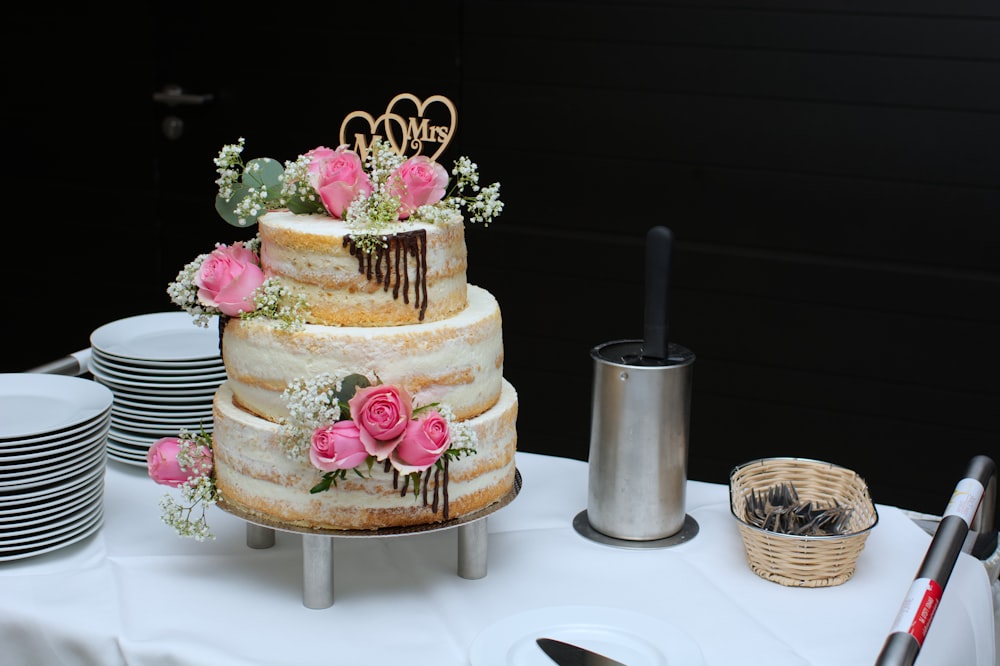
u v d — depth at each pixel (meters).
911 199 2.90
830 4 2.87
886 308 2.98
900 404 3.01
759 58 2.96
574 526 1.54
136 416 1.66
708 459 3.22
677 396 1.46
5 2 3.69
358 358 1.28
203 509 1.40
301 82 3.41
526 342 3.36
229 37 3.47
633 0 3.05
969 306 2.90
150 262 3.75
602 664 1.18
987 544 1.61
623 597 1.35
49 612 1.28
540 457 1.78
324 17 3.35
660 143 3.10
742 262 3.09
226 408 1.36
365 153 1.49
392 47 3.30
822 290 3.03
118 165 3.70
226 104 3.52
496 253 3.33
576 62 3.13
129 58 3.59
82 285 3.87
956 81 2.80
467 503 1.34
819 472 1.53
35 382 1.59
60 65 3.69
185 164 3.62
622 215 3.18
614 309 3.24
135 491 1.62
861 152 2.92
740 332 3.13
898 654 1.09
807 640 1.27
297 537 1.50
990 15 2.74
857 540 1.37
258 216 1.44
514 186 3.28
